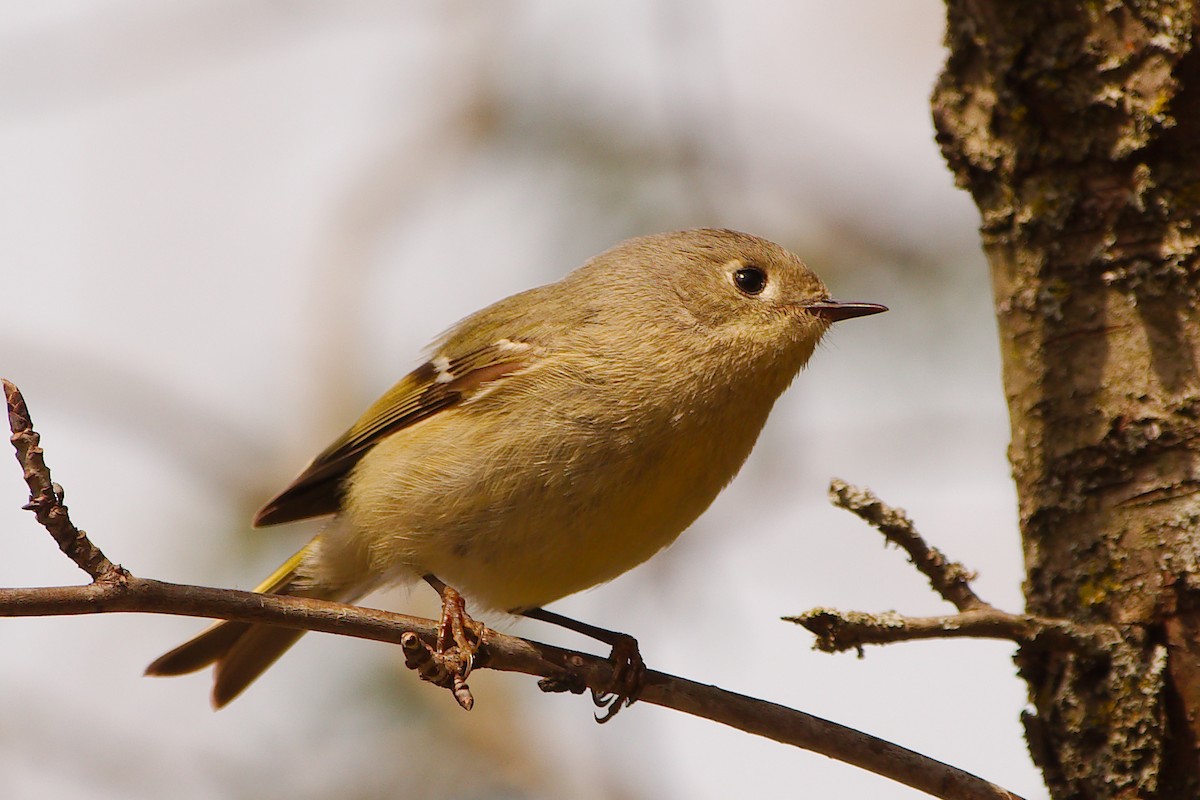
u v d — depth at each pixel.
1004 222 6.93
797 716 6.63
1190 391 6.36
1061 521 6.63
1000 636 6.27
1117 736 6.21
